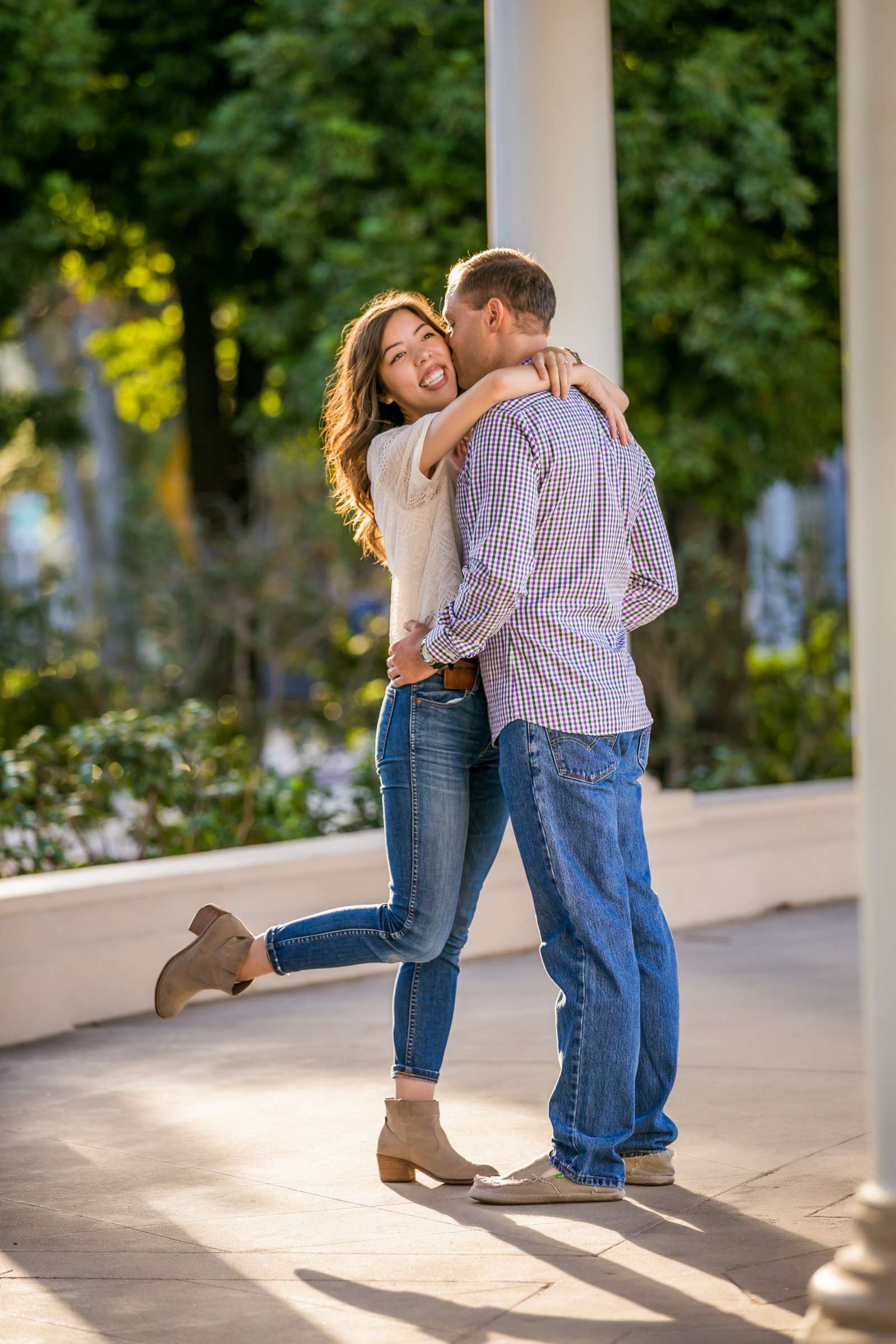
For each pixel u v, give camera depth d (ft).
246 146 49.83
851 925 33.01
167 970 17.81
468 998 26.89
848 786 37.04
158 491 125.80
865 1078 21.21
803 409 49.29
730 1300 13.76
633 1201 16.56
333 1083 21.91
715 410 49.16
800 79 46.70
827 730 47.96
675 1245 15.17
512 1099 20.62
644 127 44.86
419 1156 17.39
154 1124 20.20
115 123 55.31
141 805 37.70
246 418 56.18
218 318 66.18
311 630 55.01
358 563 55.72
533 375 16.25
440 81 46.98
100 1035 25.45
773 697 49.57
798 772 47.24
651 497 17.46
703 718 50.44
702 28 47.37
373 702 52.44
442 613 15.98
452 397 17.29
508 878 30.94
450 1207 16.62
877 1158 12.10
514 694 16.17
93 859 34.81
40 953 25.77
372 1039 24.49
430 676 16.56
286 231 49.11
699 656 48.96
